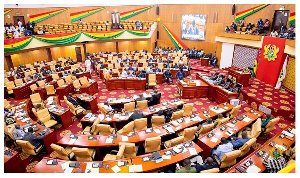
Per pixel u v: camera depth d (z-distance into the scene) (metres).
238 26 17.27
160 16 23.70
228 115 8.29
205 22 21.14
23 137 6.75
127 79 12.80
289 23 14.17
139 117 7.62
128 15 23.97
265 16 16.42
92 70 18.14
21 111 8.80
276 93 11.38
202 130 6.77
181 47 23.52
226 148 5.87
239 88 10.66
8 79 13.98
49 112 8.70
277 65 12.20
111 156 6.15
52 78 14.46
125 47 23.95
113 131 7.22
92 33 19.91
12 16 19.36
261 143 7.50
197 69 17.70
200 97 11.52
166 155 5.56
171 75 14.00
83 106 10.23
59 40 18.08
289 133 6.50
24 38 15.63
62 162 5.40
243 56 15.67
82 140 6.38
